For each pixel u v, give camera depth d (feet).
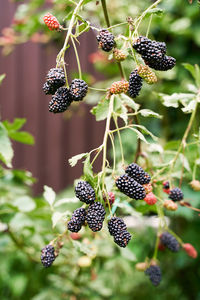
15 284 3.15
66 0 2.17
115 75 4.22
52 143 5.46
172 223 3.56
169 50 3.58
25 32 3.88
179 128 3.48
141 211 2.40
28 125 5.39
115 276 3.18
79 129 5.42
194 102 2.30
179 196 2.17
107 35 1.88
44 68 5.32
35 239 2.85
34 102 5.38
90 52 5.04
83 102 5.10
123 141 3.52
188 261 3.36
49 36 3.94
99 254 2.77
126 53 1.94
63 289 2.83
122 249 2.61
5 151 2.36
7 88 5.32
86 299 2.88
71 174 5.49
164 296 3.52
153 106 3.47
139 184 1.89
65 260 2.78
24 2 4.97
